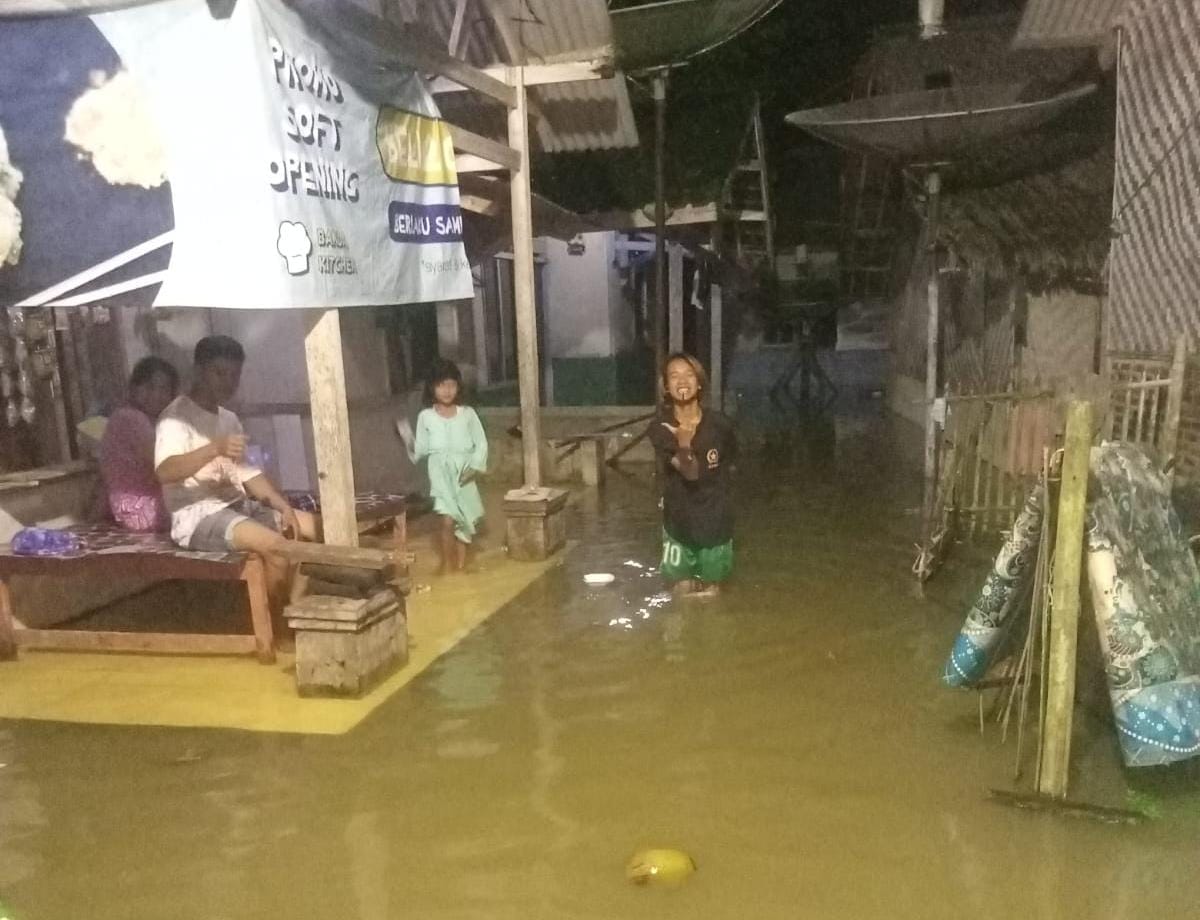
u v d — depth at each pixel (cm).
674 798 384
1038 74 963
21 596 582
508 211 970
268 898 329
